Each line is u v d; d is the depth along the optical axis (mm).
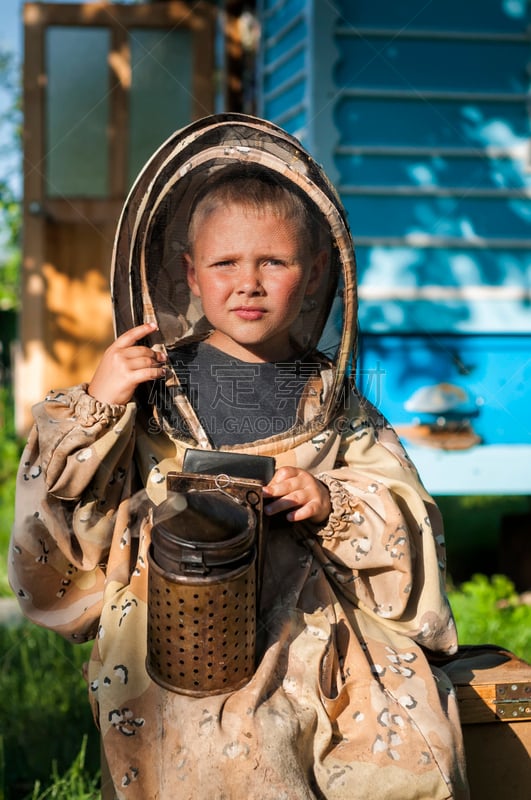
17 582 1634
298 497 1540
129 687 1447
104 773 1566
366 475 1680
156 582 1355
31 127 6496
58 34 6418
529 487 3629
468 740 1686
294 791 1322
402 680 1550
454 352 3863
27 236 6621
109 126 6539
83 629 1700
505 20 4008
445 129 4000
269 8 4844
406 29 3938
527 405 3850
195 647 1360
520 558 4008
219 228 1607
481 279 4020
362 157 3953
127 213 1681
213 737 1345
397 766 1424
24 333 6711
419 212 3979
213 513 1335
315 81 3891
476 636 3234
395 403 3799
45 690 2773
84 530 1585
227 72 6000
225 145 1664
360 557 1621
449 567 4191
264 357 1733
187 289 1729
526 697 1692
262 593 1575
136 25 6418
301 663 1485
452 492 3600
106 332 6848
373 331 3844
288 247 1617
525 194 4031
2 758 2299
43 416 1556
